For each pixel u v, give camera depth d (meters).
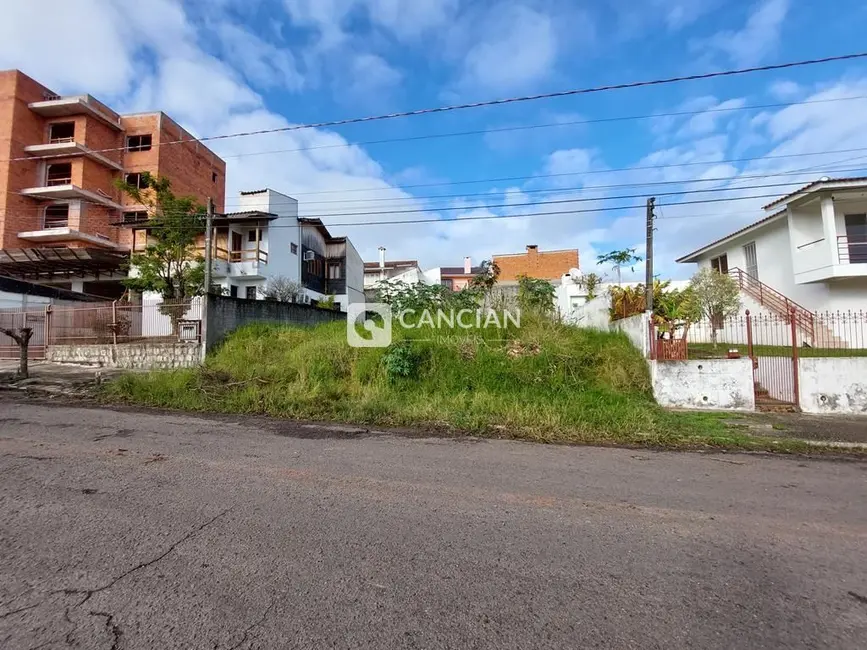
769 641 1.91
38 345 13.52
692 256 20.44
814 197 13.48
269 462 4.54
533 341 9.13
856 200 13.62
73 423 6.23
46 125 25.83
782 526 3.15
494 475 4.27
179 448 5.00
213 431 5.95
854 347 11.04
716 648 1.86
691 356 8.79
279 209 22.84
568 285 20.77
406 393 8.03
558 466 4.63
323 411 7.27
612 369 8.55
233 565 2.46
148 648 1.80
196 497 3.48
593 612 2.10
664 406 8.02
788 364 8.16
